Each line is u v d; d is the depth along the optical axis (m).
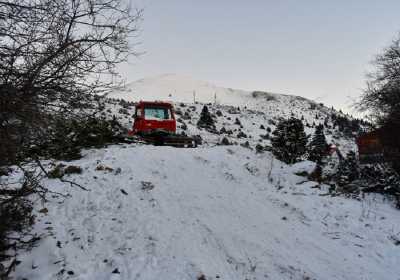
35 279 5.02
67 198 7.53
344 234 8.03
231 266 5.87
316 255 6.73
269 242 6.95
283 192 10.48
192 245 6.30
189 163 11.02
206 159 11.66
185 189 8.99
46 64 4.32
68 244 5.91
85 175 8.86
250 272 5.77
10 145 4.29
